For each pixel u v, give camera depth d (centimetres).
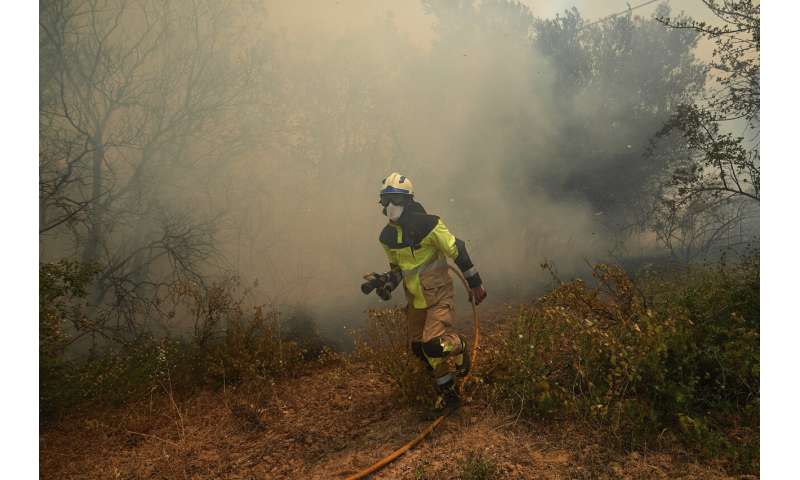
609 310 452
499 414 367
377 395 438
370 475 320
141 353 532
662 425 333
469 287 389
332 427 393
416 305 382
